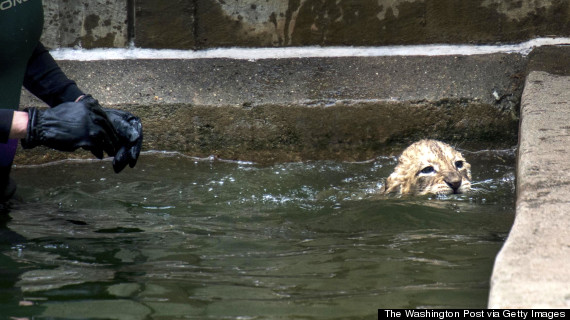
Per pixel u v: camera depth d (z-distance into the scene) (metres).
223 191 15.46
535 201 9.62
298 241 11.85
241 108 18.52
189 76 19.09
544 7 19.30
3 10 12.57
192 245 11.59
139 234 12.23
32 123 10.71
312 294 9.06
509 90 18.58
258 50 19.70
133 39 19.67
